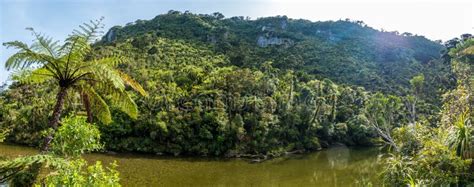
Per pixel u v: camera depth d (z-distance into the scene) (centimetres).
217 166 3666
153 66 6400
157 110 4666
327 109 6084
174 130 4472
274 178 3012
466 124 1374
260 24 12188
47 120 4103
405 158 1541
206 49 8388
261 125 4866
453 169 1277
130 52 6794
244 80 5584
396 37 11656
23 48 797
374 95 5991
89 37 852
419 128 1756
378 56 10181
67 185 671
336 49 10312
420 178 1316
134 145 4366
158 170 3192
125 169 3128
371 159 4269
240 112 5066
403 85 7606
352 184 2694
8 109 4412
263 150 4756
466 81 1731
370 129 5659
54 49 836
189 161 3953
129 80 947
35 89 4425
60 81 849
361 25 12581
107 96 1049
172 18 10950
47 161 721
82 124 795
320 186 2662
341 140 6097
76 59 840
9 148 3841
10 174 794
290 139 5338
